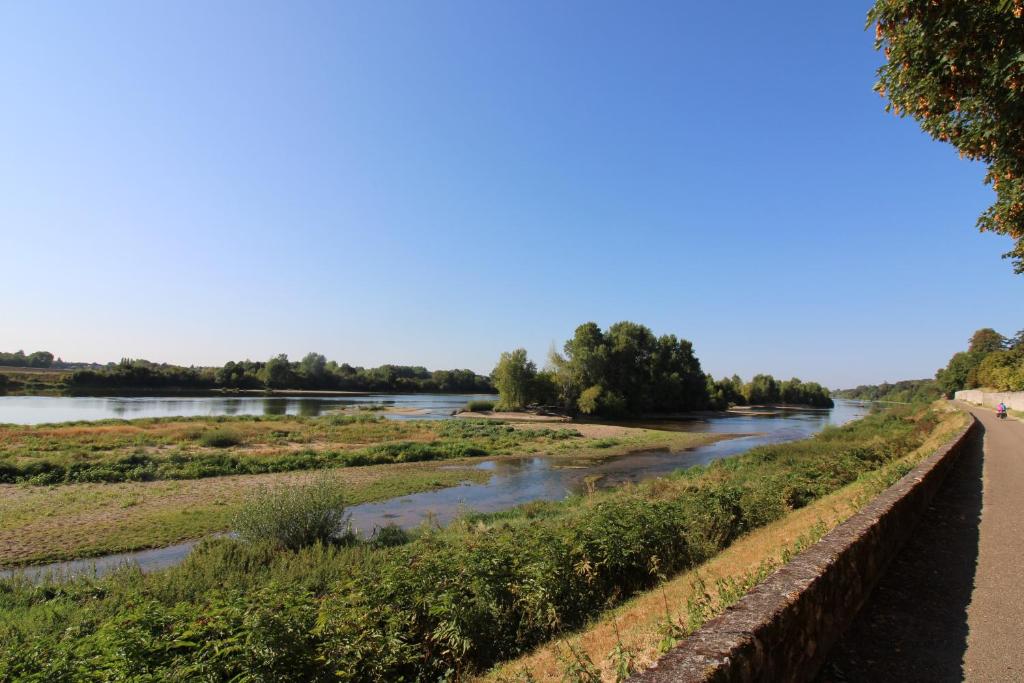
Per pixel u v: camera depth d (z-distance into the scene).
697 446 43.25
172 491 22.28
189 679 5.13
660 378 90.06
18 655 5.64
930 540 7.94
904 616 5.26
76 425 45.66
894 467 11.84
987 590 5.88
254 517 13.05
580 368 82.50
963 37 6.14
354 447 38.25
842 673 4.19
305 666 5.70
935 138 7.62
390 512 19.69
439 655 6.88
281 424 52.25
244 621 5.98
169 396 115.50
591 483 24.52
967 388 89.06
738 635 3.28
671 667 2.91
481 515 17.30
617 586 8.76
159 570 12.26
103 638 5.75
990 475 13.91
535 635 7.46
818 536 6.43
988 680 4.00
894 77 7.30
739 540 10.83
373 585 7.57
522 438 46.12
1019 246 8.29
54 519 17.44
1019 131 6.41
